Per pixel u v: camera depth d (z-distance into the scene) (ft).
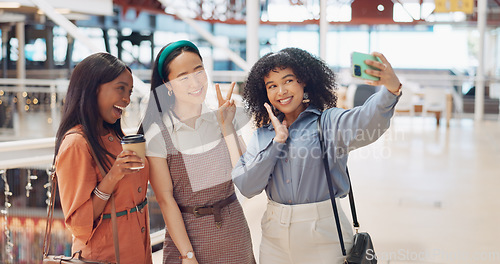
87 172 4.78
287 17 43.65
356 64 4.39
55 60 54.85
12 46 48.19
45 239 5.13
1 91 33.99
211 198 5.42
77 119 4.94
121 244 5.02
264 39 45.88
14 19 43.37
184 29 64.03
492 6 44.80
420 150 22.47
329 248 5.12
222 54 68.03
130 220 5.09
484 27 38.34
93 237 4.98
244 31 72.38
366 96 22.50
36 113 34.32
